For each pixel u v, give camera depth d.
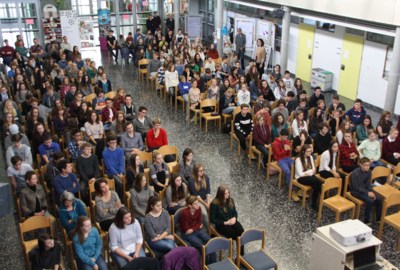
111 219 6.30
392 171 8.15
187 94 12.18
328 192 8.05
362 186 7.21
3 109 9.95
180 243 6.06
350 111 9.97
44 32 18.98
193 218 6.08
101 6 20.70
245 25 17.20
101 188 6.25
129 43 18.22
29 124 9.28
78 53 15.04
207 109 11.47
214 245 5.58
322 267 5.43
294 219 7.41
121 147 8.48
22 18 19.00
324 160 7.75
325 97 13.84
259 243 6.76
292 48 16.02
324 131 8.79
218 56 16.70
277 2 14.22
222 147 10.25
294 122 9.41
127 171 7.42
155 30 20.70
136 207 6.50
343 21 11.72
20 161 7.09
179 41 18.83
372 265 5.23
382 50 12.04
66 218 6.11
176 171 7.60
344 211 7.62
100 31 20.30
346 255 5.21
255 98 11.70
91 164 7.47
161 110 12.65
